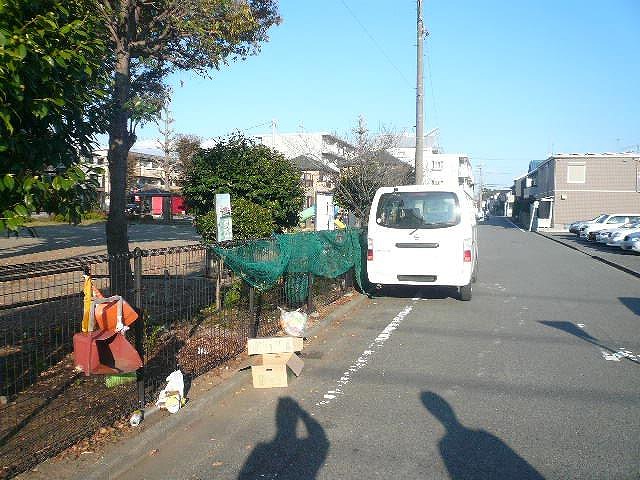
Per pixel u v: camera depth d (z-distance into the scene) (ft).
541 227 161.48
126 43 27.09
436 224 33.86
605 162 157.89
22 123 12.72
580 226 127.03
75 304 15.94
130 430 14.33
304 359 22.53
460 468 12.94
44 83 12.26
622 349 24.34
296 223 40.73
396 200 34.91
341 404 17.29
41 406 15.03
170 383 16.19
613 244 85.81
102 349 14.15
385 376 20.22
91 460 12.57
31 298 15.14
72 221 14.28
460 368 21.25
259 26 33.45
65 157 13.61
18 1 11.57
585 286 44.96
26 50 11.13
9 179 11.52
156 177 228.22
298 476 12.54
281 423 15.74
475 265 44.47
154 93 34.04
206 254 23.26
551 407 17.02
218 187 34.78
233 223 33.01
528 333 27.37
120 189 25.41
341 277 37.32
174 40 31.78
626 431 15.15
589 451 13.87
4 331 14.65
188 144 173.58
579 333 27.48
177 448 14.06
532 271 56.08
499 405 17.20
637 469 12.92
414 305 35.24
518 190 259.80
